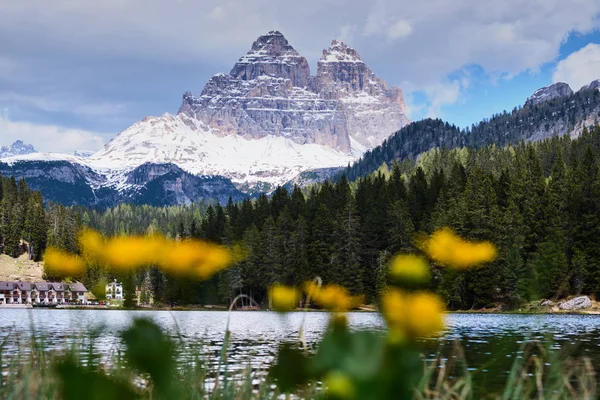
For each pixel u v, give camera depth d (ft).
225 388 10.66
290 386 4.24
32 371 9.53
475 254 6.92
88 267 7.02
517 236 211.61
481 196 248.11
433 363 9.72
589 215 232.32
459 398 10.85
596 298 208.64
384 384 3.52
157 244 6.76
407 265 4.66
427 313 4.29
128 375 3.54
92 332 6.35
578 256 215.51
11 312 170.50
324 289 6.07
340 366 3.56
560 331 97.25
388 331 3.88
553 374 11.15
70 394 3.19
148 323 3.68
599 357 40.68
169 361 3.61
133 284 6.83
